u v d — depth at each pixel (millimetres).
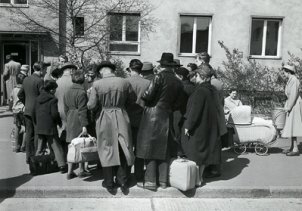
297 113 8594
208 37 16078
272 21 16234
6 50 15945
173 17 15742
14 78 14336
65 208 5656
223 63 16016
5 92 15453
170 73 6301
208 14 15859
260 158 8461
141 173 6527
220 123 6672
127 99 6352
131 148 6145
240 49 16094
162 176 6234
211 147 6539
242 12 15977
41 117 6820
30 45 15914
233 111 8555
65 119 7086
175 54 15875
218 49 16047
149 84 6348
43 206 5723
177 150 6703
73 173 6688
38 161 6824
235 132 8578
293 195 6375
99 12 14695
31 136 7566
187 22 16000
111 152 6016
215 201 6125
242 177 6953
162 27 15727
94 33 14672
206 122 6445
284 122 8781
